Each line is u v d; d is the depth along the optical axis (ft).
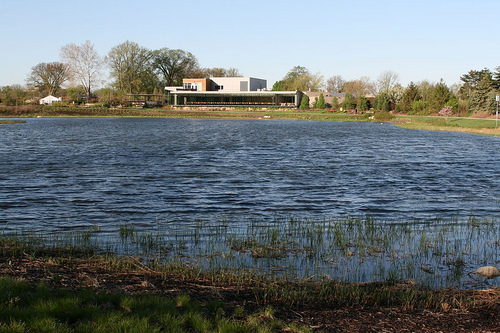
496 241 37.65
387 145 124.36
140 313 20.52
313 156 97.91
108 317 19.70
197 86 391.24
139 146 113.91
